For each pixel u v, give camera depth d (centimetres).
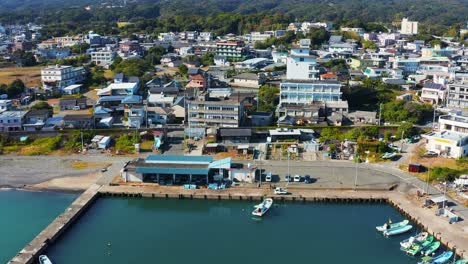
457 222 7744
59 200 8956
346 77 19988
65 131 12694
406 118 13850
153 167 9544
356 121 13925
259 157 11025
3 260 6988
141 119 13625
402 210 8319
